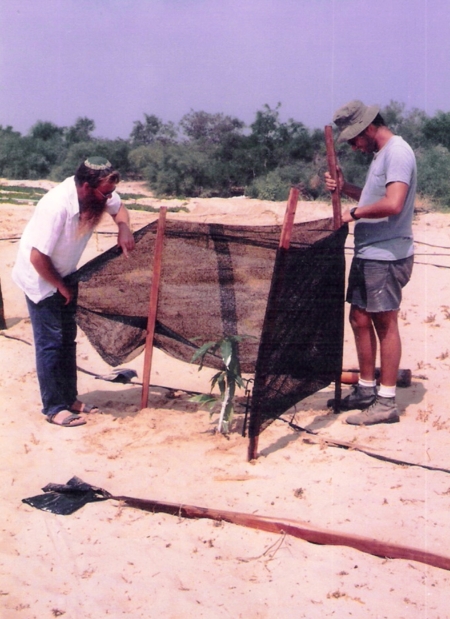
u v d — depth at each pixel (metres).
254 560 3.32
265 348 4.16
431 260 11.07
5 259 10.85
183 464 4.28
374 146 4.75
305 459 4.33
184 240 4.92
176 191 27.44
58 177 33.72
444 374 5.91
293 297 4.28
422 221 15.94
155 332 5.16
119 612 2.93
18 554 3.37
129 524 3.64
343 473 4.14
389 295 4.70
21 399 5.33
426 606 2.97
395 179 4.50
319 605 2.98
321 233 4.88
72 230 4.64
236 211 19.14
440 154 22.27
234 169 27.62
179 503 3.81
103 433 4.73
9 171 35.97
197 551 3.39
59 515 3.70
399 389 5.55
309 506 3.78
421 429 4.76
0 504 3.82
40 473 4.18
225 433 4.71
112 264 4.98
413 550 3.31
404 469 4.19
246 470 4.19
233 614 2.91
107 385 5.72
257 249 4.94
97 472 4.19
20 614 2.92
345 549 3.40
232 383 4.69
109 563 3.29
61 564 3.28
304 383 4.66
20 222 15.14
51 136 44.38
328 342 4.79
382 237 4.66
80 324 5.06
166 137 34.09
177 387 5.69
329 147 4.66
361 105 4.70
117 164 33.56
